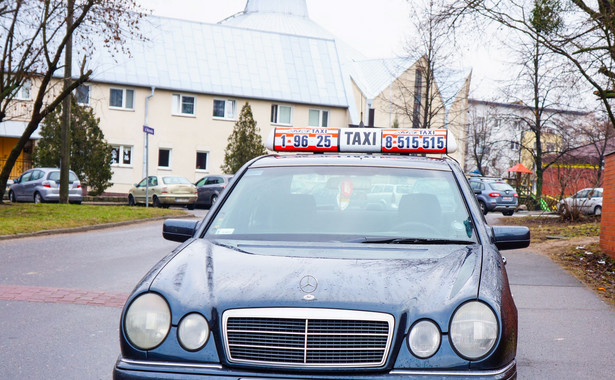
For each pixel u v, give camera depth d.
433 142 5.68
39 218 19.05
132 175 43.50
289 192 4.75
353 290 3.37
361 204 4.64
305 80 49.81
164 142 44.50
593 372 5.52
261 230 4.43
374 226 4.44
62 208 22.41
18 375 5.17
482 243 4.24
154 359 3.31
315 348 3.23
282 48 50.94
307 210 4.59
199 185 34.94
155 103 44.28
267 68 49.16
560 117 43.66
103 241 15.20
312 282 3.43
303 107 49.06
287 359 3.24
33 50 23.69
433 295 3.38
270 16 71.69
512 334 3.36
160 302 3.39
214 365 3.26
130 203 33.56
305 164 5.03
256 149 43.00
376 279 3.49
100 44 43.59
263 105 47.69
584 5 13.77
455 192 4.72
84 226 18.27
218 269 3.65
